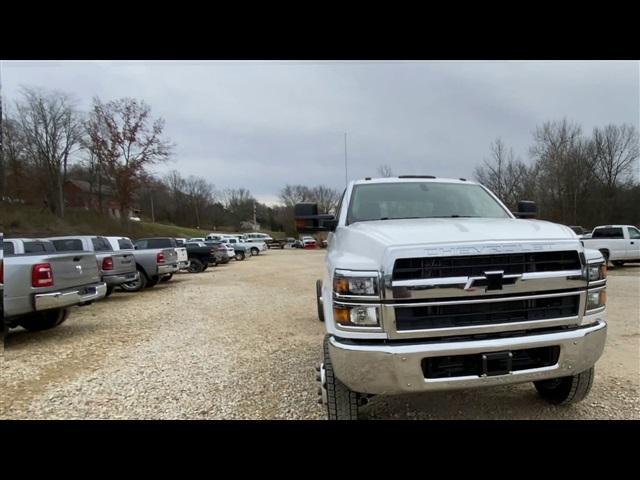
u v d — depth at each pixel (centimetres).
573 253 275
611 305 818
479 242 263
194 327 719
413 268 255
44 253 683
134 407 378
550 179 4888
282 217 9925
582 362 275
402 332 253
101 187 4922
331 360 271
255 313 848
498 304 263
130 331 697
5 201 3481
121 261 1069
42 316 699
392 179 451
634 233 1608
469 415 345
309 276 1709
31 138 4569
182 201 9319
